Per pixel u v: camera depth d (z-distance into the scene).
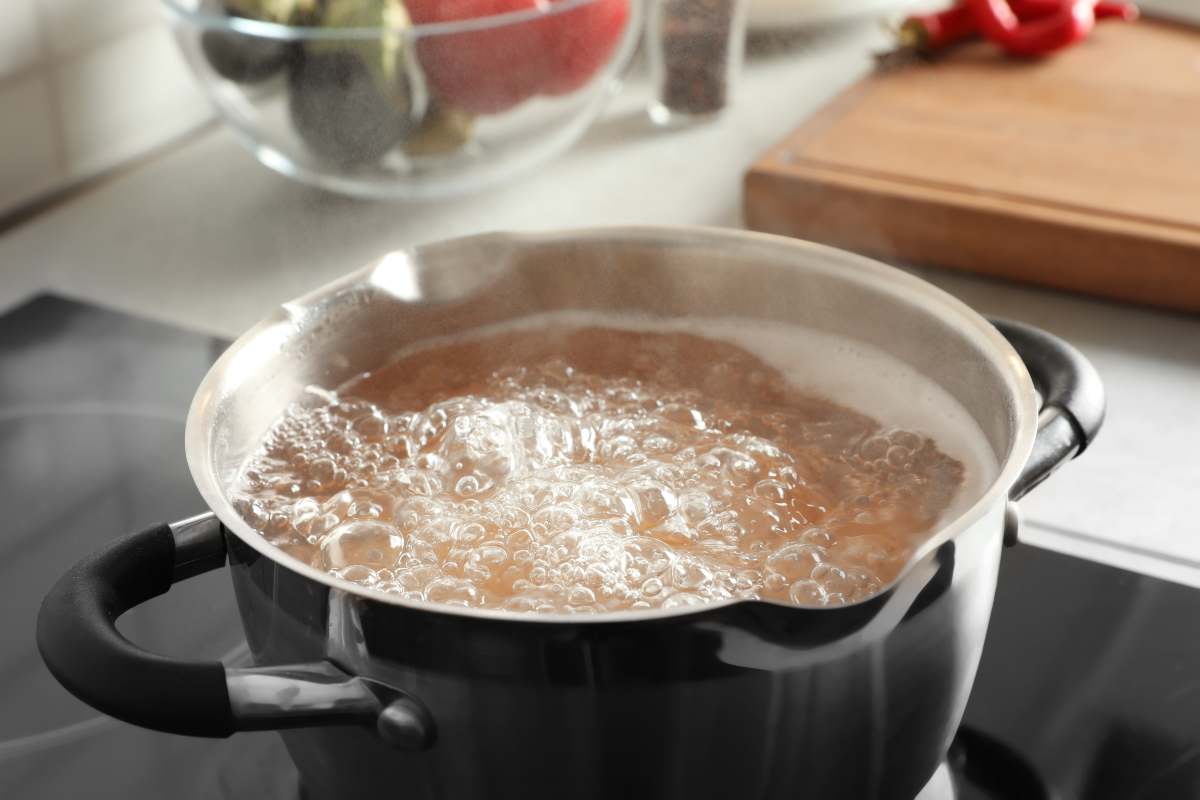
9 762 0.91
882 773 0.78
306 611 0.71
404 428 0.92
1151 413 1.05
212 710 0.70
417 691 0.70
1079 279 1.14
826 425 0.92
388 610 0.68
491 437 0.91
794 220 1.19
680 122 1.32
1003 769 0.89
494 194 1.25
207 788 0.89
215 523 0.81
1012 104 1.28
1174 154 1.21
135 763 0.90
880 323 0.92
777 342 0.94
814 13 1.41
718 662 0.68
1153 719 0.90
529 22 1.15
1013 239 1.14
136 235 1.24
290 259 1.20
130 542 0.79
